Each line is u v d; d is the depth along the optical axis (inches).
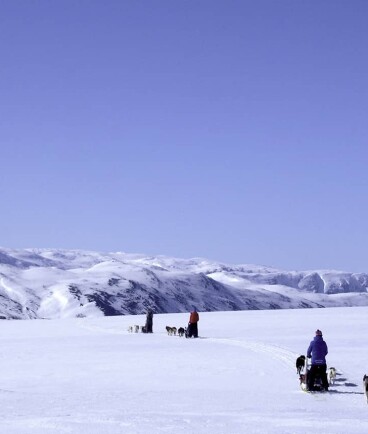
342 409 575.8
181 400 635.5
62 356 1154.0
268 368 924.0
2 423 475.2
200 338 1504.7
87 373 906.1
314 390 701.3
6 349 1325.0
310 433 436.5
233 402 620.7
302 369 847.1
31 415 523.5
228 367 941.8
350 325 1802.4
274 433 434.9
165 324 2285.9
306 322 2012.8
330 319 2169.0
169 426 459.2
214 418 503.5
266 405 600.1
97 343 1434.5
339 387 732.0
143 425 462.9
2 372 944.3
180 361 1027.9
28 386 785.6
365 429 455.8
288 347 1205.7
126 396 669.3
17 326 2395.4
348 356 1021.8
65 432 431.8
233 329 1786.4
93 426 458.0
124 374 885.2
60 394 693.9
